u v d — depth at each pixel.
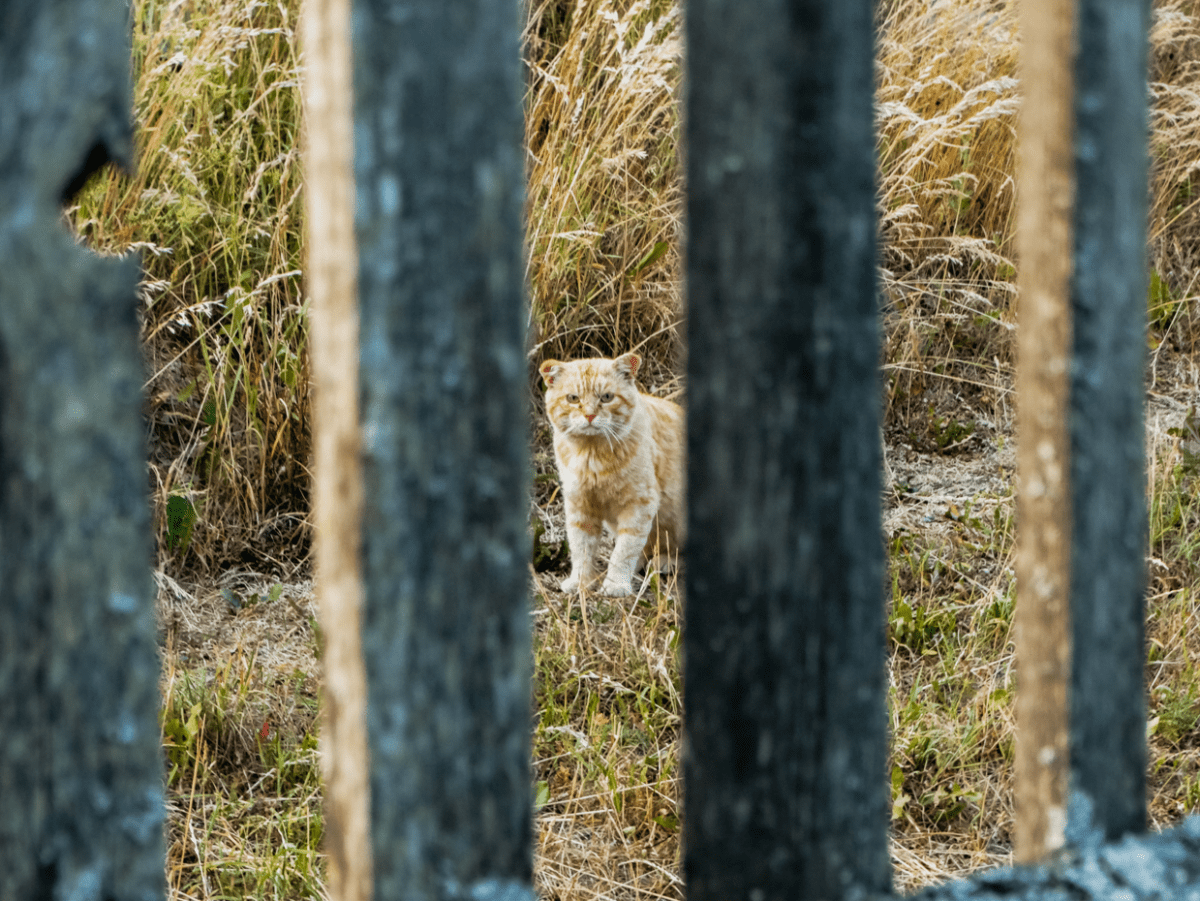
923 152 8.35
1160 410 8.25
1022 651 2.45
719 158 2.03
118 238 6.74
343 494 1.85
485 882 1.93
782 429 2.07
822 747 2.14
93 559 1.76
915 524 7.20
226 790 4.90
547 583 6.90
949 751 5.20
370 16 1.74
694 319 2.10
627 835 4.74
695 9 2.02
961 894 2.20
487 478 1.86
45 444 1.71
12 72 1.67
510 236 1.85
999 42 9.05
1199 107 9.38
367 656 1.86
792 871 2.16
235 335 6.96
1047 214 2.29
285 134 7.92
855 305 2.08
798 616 2.11
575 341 8.18
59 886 1.80
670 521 7.42
